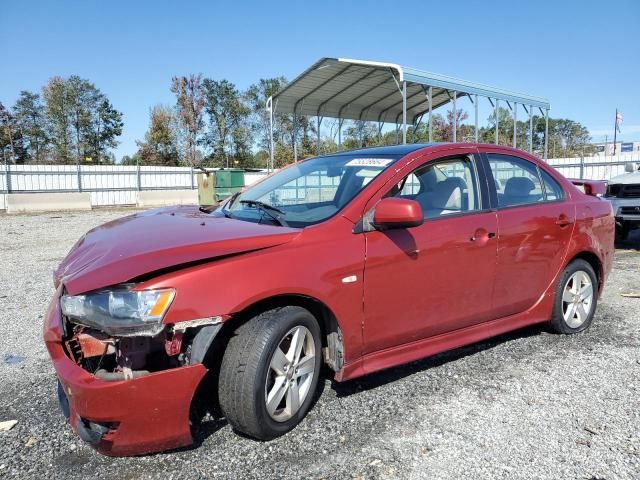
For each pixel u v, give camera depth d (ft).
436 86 57.88
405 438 9.60
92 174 88.69
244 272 8.98
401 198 10.78
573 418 10.28
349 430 9.91
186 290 8.44
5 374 12.92
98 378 8.29
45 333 9.10
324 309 10.25
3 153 201.67
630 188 29.71
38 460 9.10
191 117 189.16
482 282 12.52
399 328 11.16
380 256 10.61
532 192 14.28
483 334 12.94
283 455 9.11
